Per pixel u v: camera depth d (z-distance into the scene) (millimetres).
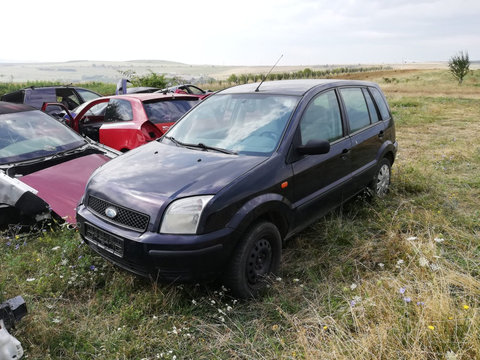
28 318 2848
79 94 12953
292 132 3604
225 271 3037
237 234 2957
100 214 3277
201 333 2824
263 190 3172
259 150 3531
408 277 3207
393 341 2455
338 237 4148
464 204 5246
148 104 6410
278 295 3248
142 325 2830
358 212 4859
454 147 8641
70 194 4430
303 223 3762
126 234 2969
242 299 3156
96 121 7699
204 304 3123
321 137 3961
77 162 4922
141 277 3273
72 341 2711
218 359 2539
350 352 2389
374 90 5352
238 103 4164
